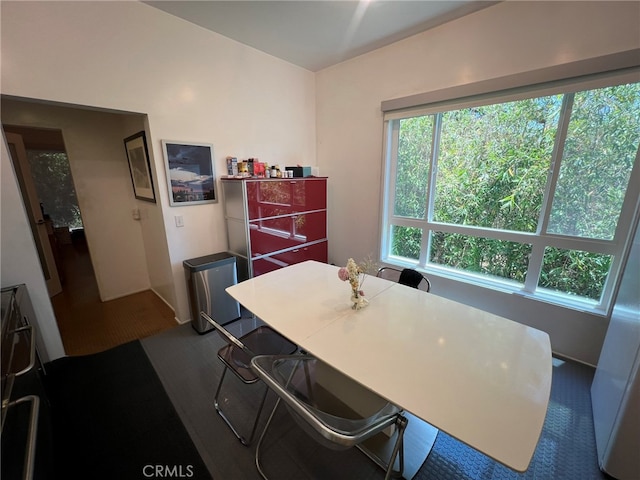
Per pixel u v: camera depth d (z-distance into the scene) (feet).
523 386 3.29
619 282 5.96
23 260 6.11
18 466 3.33
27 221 6.07
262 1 6.54
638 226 4.83
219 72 8.30
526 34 6.34
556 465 4.46
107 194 9.74
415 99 8.21
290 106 10.46
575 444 4.77
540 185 6.93
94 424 5.18
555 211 6.81
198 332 8.18
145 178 8.51
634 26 5.21
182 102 7.66
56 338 6.84
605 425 4.52
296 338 4.28
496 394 3.18
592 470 4.38
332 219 11.73
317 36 8.20
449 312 5.02
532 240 7.20
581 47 5.76
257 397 5.84
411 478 4.29
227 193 8.77
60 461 4.53
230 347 5.62
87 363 6.82
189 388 6.07
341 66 10.14
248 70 8.98
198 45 7.73
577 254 6.70
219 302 8.34
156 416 5.37
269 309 5.21
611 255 6.21
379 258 10.41
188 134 7.93
